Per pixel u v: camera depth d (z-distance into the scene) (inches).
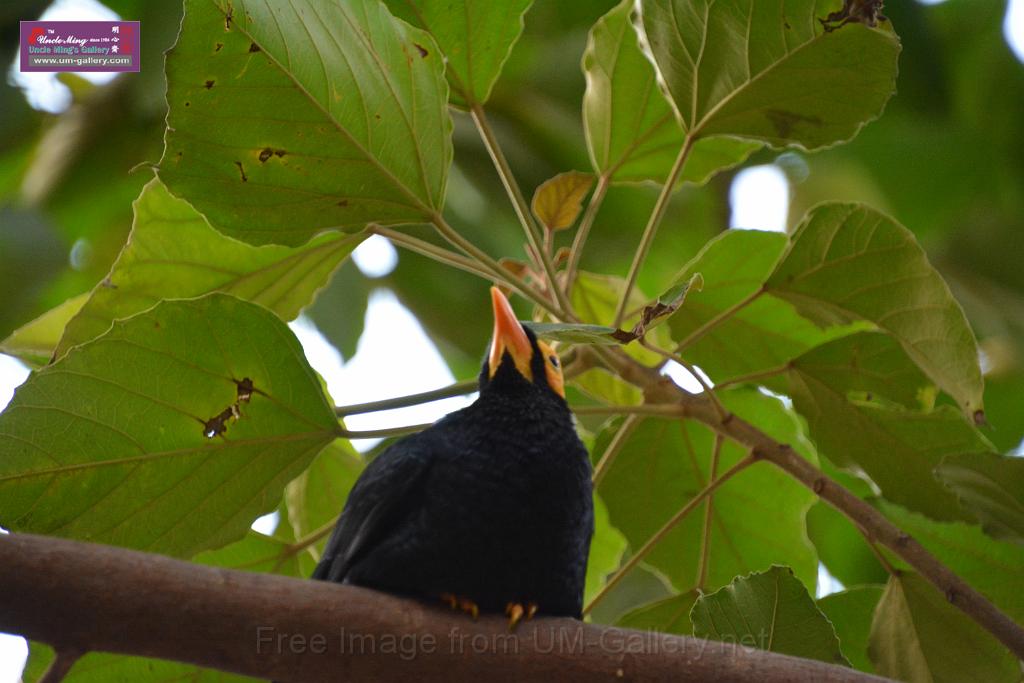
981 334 275.1
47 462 230.1
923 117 266.7
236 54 229.1
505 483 231.3
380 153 231.0
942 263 283.6
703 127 234.2
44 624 225.9
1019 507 231.5
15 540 225.9
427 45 231.5
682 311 237.8
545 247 234.4
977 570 235.8
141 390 230.5
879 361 234.5
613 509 238.5
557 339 229.1
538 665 227.9
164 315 230.2
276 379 231.0
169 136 229.9
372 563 230.5
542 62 261.9
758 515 238.5
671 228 280.2
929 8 279.7
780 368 235.0
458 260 233.0
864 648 236.1
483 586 230.7
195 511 231.3
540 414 232.8
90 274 269.0
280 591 227.1
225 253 235.0
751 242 236.2
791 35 232.2
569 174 233.3
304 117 230.2
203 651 226.7
